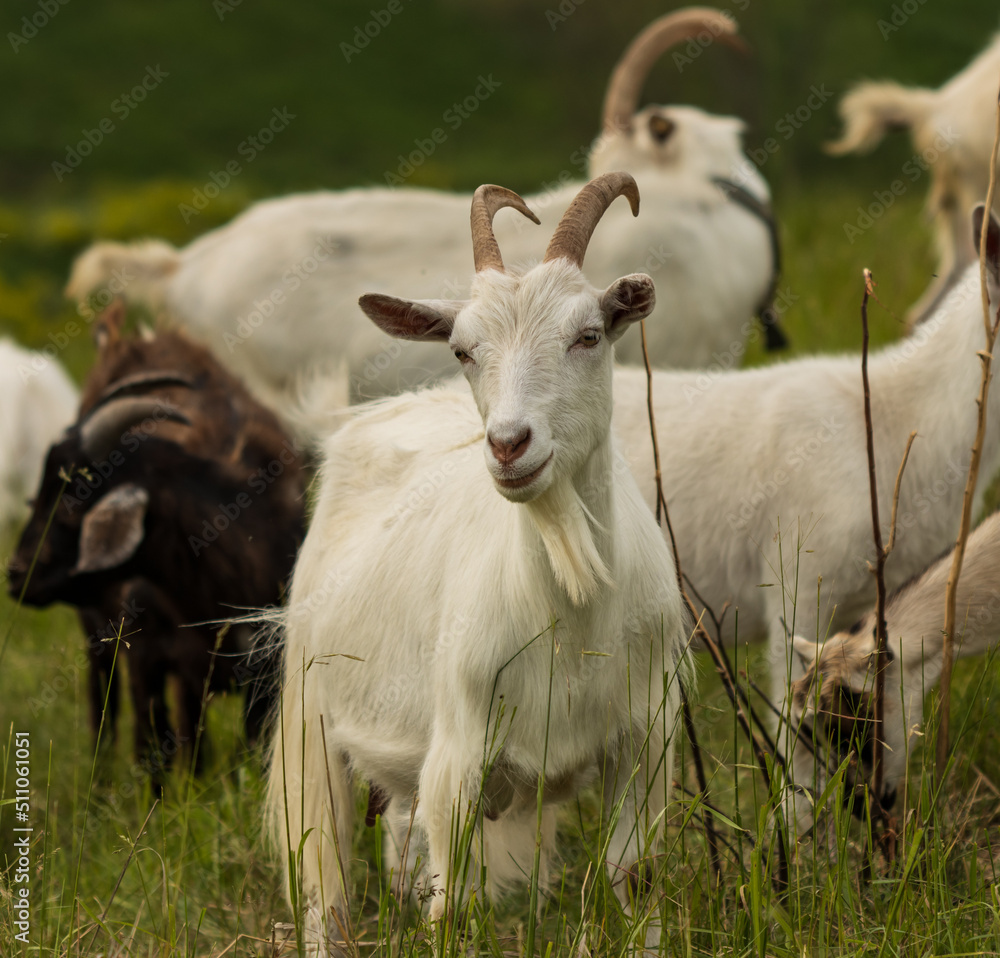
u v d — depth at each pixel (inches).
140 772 366.0
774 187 984.3
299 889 242.1
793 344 599.2
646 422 331.6
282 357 472.1
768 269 483.8
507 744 226.1
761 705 345.1
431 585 241.8
